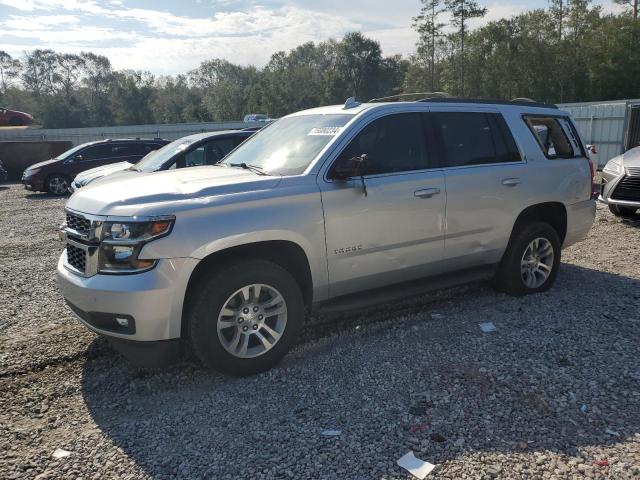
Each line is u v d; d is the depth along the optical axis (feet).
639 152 30.48
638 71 165.27
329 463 9.57
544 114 18.57
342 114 15.29
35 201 51.78
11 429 10.98
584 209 19.22
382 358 13.73
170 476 9.38
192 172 14.61
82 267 12.26
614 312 16.52
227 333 12.76
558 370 12.72
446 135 15.99
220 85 316.19
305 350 14.42
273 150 15.46
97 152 57.36
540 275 18.52
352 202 13.83
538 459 9.48
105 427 11.03
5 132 119.55
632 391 11.70
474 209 16.17
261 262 12.69
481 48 189.67
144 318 11.44
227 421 11.07
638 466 9.22
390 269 14.88
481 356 13.61
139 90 308.40
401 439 10.19
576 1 176.55
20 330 16.33
